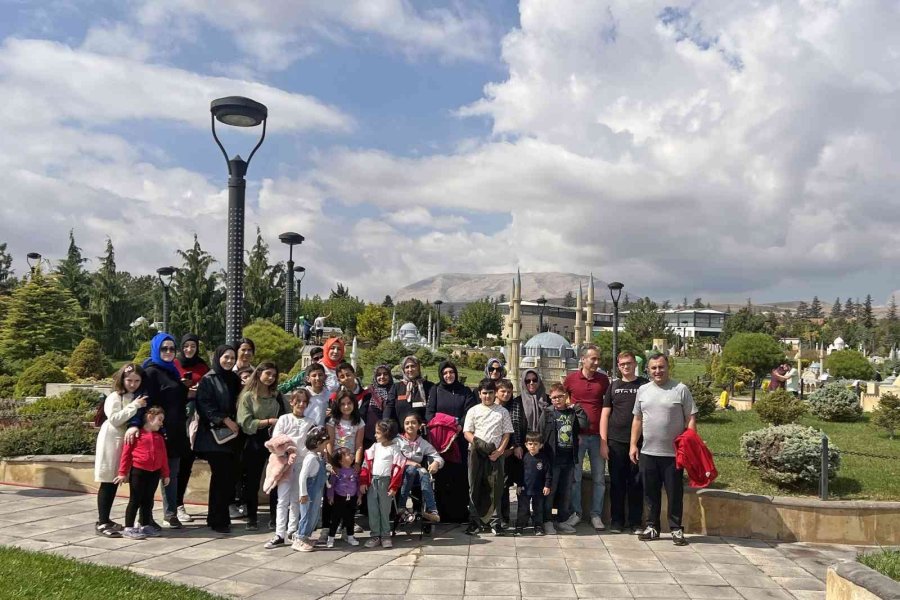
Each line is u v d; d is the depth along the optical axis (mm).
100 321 41469
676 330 124625
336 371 8703
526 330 92000
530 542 7965
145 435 7676
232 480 8102
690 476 7914
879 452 12820
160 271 22750
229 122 10742
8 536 7535
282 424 7867
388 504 7691
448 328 101500
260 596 5992
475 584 6430
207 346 33562
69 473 9938
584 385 8766
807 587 6500
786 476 9125
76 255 47031
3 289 48875
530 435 8203
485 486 8234
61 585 5488
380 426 7848
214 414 7965
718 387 31766
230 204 10789
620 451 8492
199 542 7637
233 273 10750
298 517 7625
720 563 7230
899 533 8086
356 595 6086
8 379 25562
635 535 8344
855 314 192250
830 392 19000
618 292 24453
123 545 7398
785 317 165500
